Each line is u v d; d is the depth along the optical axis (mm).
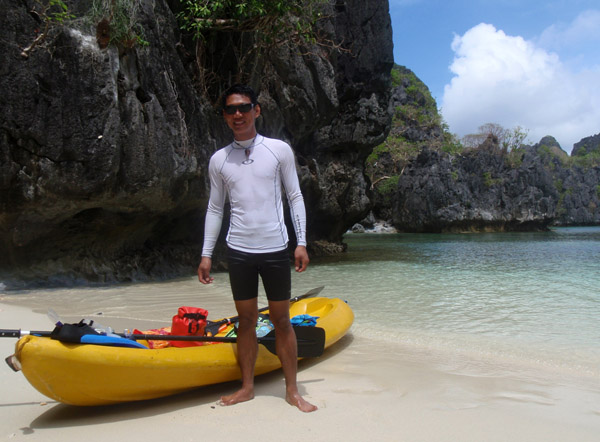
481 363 4074
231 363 3088
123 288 8695
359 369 3770
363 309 6770
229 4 9703
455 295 8086
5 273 8281
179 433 2402
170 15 9672
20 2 7352
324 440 2334
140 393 2703
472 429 2535
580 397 3172
